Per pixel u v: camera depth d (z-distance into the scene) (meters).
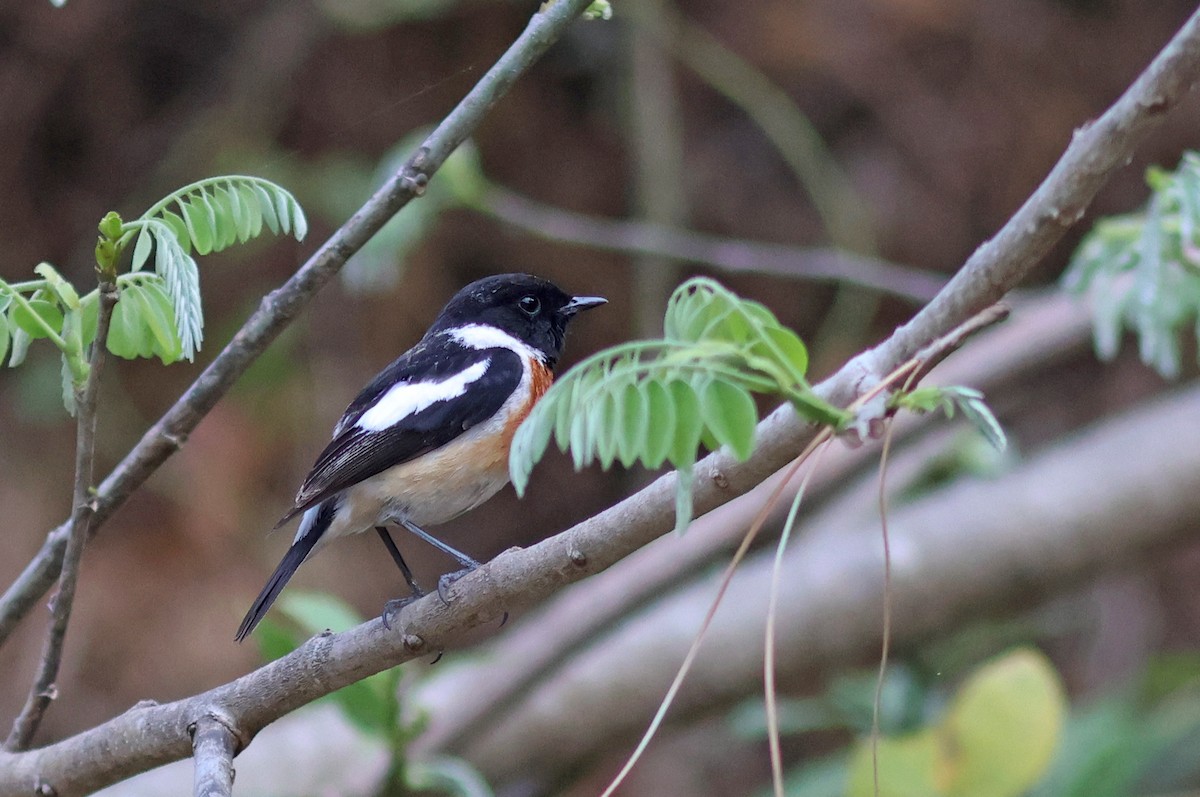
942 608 9.90
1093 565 9.92
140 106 13.86
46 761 5.54
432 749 9.55
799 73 13.91
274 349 13.39
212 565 12.86
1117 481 9.84
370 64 13.86
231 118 13.68
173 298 4.33
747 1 13.78
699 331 3.94
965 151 13.80
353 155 13.84
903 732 9.09
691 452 3.53
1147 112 3.87
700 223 14.31
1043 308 10.99
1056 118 13.69
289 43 13.79
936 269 13.89
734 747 14.02
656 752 13.78
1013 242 3.98
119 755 5.39
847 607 9.86
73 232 13.66
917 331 4.07
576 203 14.31
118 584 12.62
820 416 3.76
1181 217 6.46
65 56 13.49
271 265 13.47
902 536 10.01
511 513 14.35
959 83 13.79
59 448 13.34
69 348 4.66
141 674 12.36
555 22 5.30
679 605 10.18
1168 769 10.79
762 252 11.81
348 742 9.76
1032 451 14.28
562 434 3.62
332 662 5.18
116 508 5.69
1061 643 13.95
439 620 5.00
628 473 14.32
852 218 13.12
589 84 14.48
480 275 14.06
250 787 9.52
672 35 13.52
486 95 5.40
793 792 10.80
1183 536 9.89
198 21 13.84
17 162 13.49
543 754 9.93
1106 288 7.26
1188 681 11.03
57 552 5.78
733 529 10.02
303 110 13.86
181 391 13.62
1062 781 10.43
